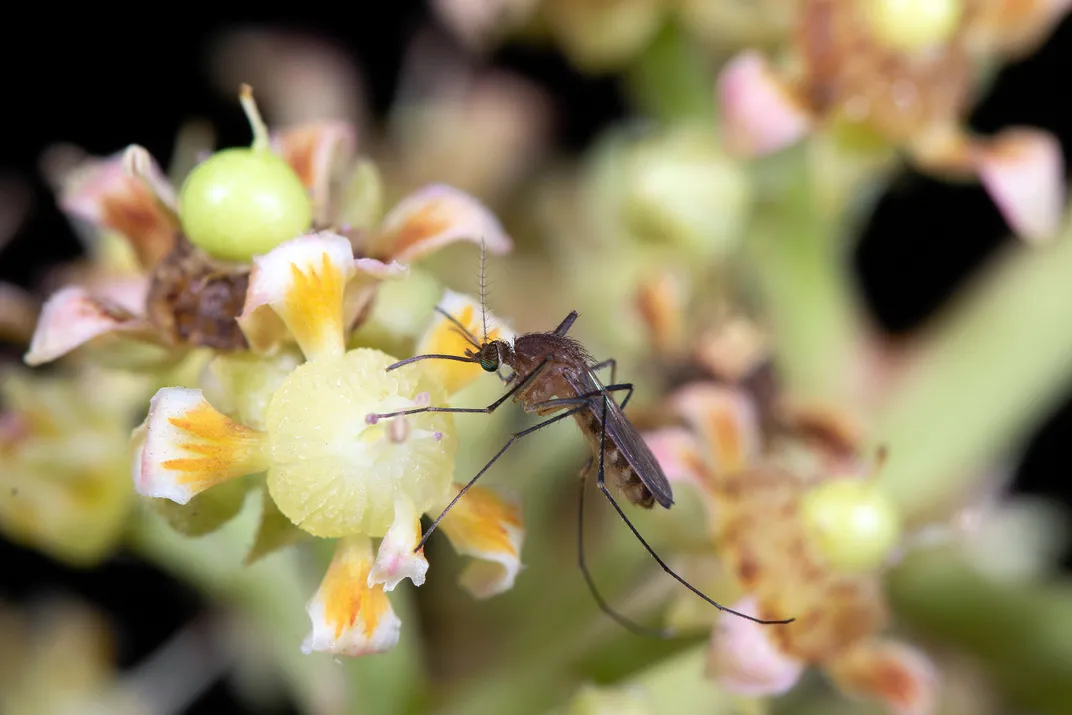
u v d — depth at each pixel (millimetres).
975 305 83
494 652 78
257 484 64
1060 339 82
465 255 86
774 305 79
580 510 72
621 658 70
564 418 72
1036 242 82
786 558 68
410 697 70
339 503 62
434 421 63
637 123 87
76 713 83
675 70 81
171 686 84
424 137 94
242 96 64
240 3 95
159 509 63
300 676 74
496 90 94
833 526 67
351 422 62
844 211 79
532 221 91
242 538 72
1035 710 80
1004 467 84
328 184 66
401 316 70
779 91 74
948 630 80
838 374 79
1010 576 80
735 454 70
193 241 64
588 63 81
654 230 78
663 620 69
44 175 89
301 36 95
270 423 63
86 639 84
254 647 84
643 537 71
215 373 64
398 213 65
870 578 69
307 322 63
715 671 67
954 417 82
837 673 69
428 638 80
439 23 94
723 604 68
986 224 92
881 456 69
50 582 85
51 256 88
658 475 68
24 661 84
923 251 93
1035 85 91
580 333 83
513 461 79
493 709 72
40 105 91
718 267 79
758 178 77
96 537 72
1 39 91
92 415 72
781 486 69
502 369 71
